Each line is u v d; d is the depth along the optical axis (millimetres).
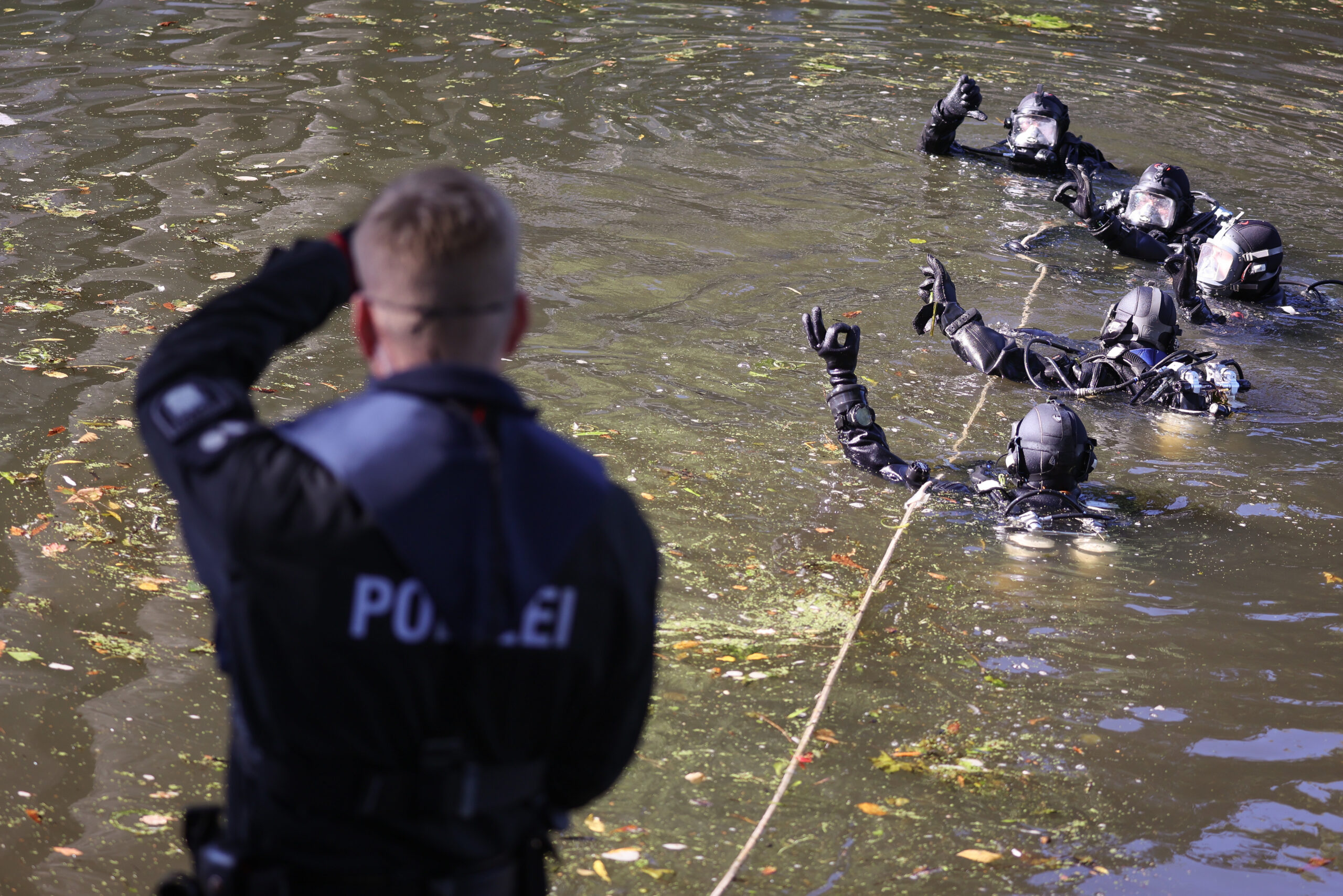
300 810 2430
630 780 5734
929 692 6645
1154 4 29406
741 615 7379
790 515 8688
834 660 6930
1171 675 6922
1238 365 11008
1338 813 5762
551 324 11766
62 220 13383
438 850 2473
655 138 17953
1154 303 11312
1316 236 15938
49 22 21891
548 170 16250
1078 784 5895
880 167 17578
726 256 13898
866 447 9469
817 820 5504
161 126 16828
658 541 8180
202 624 6770
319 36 22062
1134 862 5328
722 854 5246
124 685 6133
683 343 11594
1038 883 5152
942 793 5770
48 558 7273
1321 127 20594
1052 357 11820
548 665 2453
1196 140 19688
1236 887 5203
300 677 2350
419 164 16094
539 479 2457
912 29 25703
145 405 2555
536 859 2742
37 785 5324
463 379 2449
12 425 8914
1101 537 8602
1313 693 6781
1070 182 17578
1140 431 10500
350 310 11680
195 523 2447
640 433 9750
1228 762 6125
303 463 2365
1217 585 7988
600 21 24703
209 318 2688
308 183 15078
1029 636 7285
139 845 5004
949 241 14953
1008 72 22891
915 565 8094
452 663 2371
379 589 2320
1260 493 9414
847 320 12477
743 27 25016
